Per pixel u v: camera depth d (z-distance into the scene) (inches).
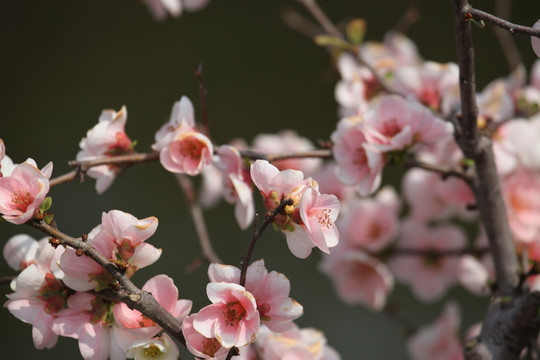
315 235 47.2
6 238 80.4
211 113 96.1
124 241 47.6
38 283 48.6
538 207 56.8
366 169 52.5
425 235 60.4
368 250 59.4
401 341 78.1
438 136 52.2
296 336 50.8
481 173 52.5
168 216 86.9
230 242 84.4
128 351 48.1
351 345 78.0
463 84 50.4
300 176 47.6
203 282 80.4
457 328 59.1
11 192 47.5
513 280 52.2
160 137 51.4
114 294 48.0
